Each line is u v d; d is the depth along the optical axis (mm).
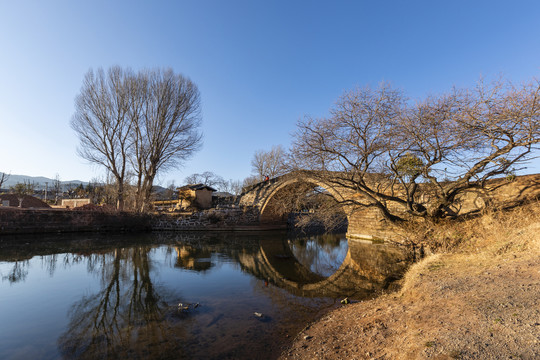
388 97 12352
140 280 10047
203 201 36781
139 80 27328
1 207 22609
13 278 10195
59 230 23422
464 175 11336
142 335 5500
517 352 3016
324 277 10750
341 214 16156
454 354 3170
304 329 5652
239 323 6043
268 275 11047
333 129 13141
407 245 13766
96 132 26297
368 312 5984
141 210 27672
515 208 11898
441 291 5824
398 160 13078
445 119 10477
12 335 5562
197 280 10062
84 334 5586
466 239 11203
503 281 5766
